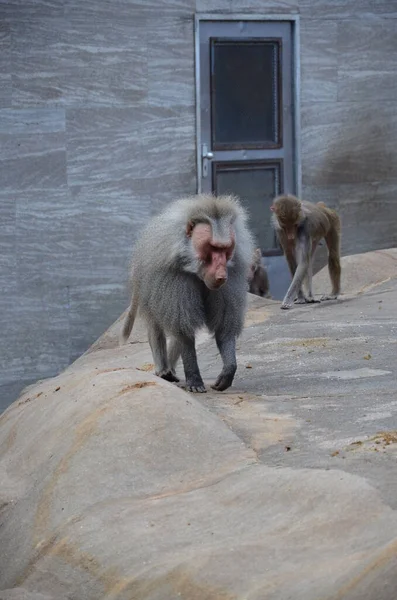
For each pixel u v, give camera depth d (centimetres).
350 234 1612
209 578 443
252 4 1484
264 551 454
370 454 553
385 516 458
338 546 446
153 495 529
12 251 1382
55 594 495
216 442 567
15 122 1365
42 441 612
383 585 403
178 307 721
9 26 1343
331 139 1574
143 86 1432
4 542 554
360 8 1558
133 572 467
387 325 1012
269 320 1105
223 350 757
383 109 1605
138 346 1095
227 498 508
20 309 1394
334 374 803
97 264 1430
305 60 1536
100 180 1421
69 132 1396
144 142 1443
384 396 709
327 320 1073
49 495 553
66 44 1378
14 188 1373
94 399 614
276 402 709
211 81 1486
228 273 730
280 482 505
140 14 1416
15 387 1400
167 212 727
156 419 574
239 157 1522
